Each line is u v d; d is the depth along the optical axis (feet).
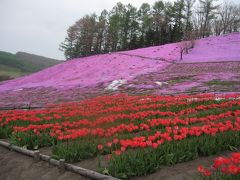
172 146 24.44
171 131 29.32
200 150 25.38
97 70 170.30
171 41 272.92
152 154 23.03
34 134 33.96
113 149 27.81
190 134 28.02
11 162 28.96
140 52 197.47
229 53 156.15
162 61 159.43
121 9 319.27
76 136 29.86
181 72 126.21
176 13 289.33
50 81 168.04
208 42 193.26
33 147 32.12
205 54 163.73
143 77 125.29
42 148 31.91
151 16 307.99
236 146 26.78
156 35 280.51
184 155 23.86
